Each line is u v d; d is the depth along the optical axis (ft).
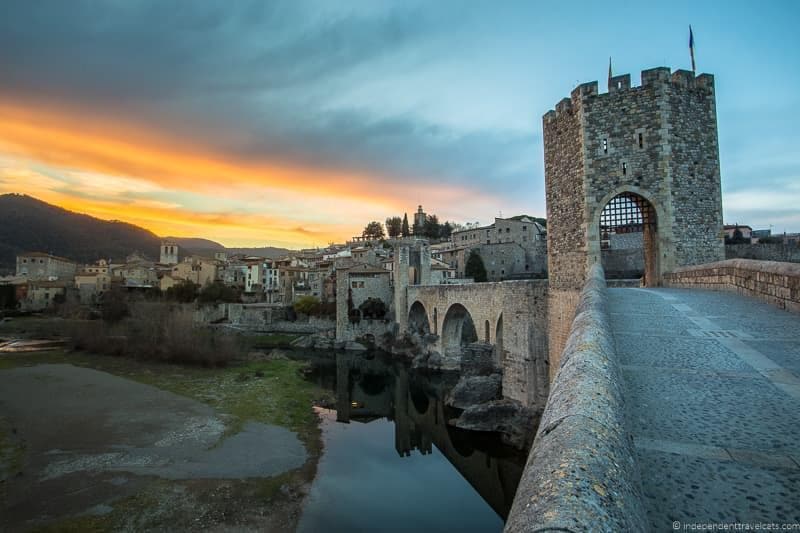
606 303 39.22
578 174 88.48
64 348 249.34
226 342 223.51
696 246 83.61
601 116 86.43
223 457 98.48
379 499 87.81
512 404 113.60
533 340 106.52
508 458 106.01
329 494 86.89
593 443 11.80
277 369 207.31
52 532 67.41
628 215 89.25
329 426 134.82
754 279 59.47
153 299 367.45
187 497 79.71
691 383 27.04
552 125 97.60
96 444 103.19
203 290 391.04
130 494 79.46
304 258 543.80
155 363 211.41
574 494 9.16
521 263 344.90
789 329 41.29
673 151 82.79
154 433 111.96
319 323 335.26
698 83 86.38
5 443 103.14
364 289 317.01
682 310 52.42
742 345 35.94
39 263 508.94
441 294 220.64
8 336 293.43
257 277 468.75
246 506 78.64
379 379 212.43
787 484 15.39
